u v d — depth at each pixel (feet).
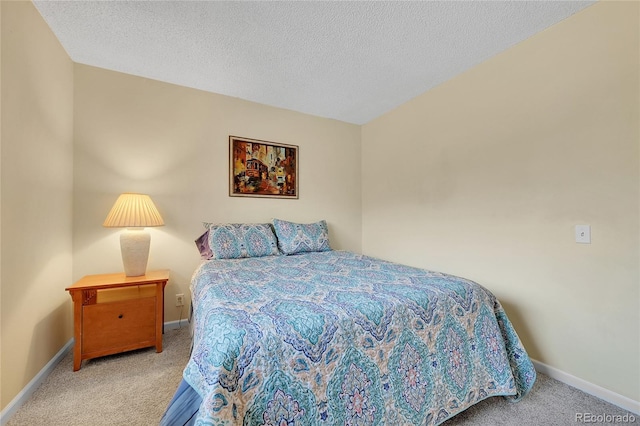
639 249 4.51
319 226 9.54
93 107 7.16
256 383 2.84
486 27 5.63
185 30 5.77
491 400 4.82
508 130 6.32
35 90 5.18
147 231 7.70
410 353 3.87
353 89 8.40
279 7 5.11
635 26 4.52
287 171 9.89
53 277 5.86
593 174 5.00
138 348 6.31
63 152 6.39
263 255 8.09
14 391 4.46
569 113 5.32
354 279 5.26
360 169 11.53
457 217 7.54
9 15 4.40
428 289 4.52
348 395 3.31
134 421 4.29
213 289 4.62
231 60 6.88
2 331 4.20
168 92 8.02
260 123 9.39
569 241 5.32
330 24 5.55
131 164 7.57
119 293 6.70
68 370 5.71
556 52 5.50
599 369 4.94
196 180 8.36
